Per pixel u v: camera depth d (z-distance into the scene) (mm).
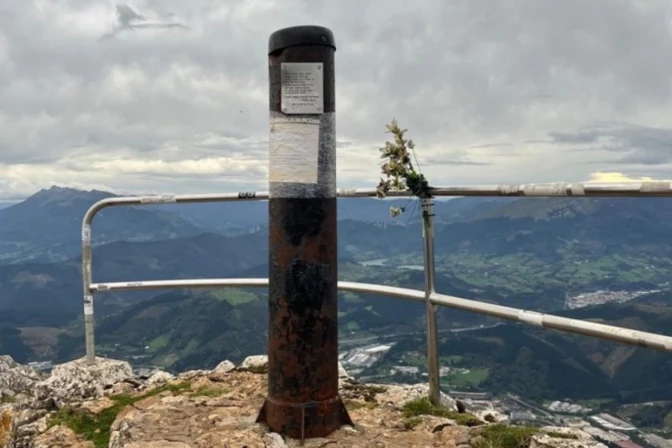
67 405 4145
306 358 2764
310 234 2742
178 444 2686
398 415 3326
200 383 4102
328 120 2791
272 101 2818
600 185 2475
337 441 2760
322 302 2775
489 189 2990
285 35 2758
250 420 3029
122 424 3125
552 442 2750
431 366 3535
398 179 3318
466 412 3713
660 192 2234
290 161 2736
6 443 3762
